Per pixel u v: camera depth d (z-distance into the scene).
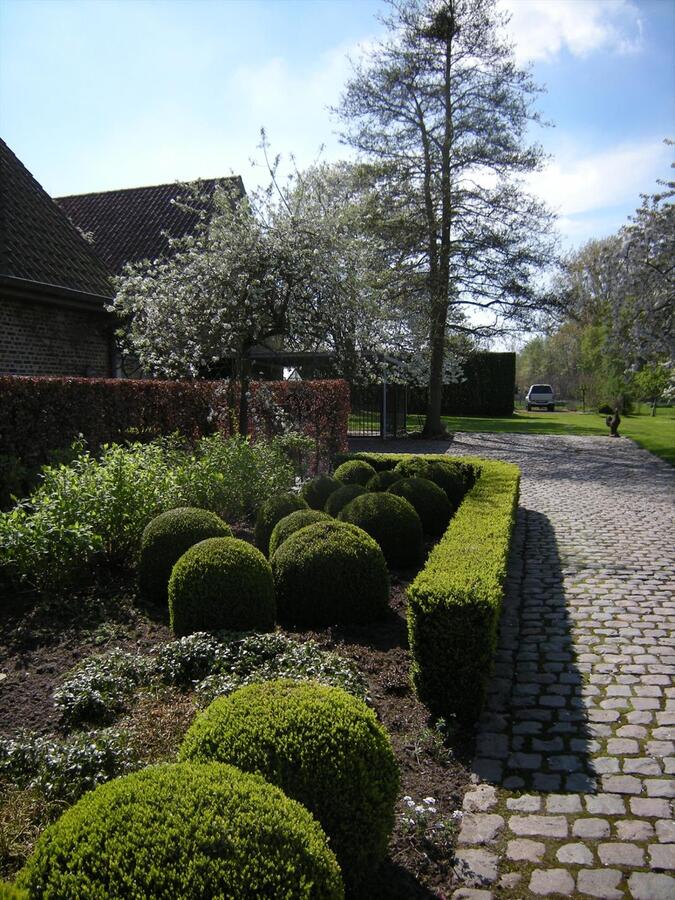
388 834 2.40
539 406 44.00
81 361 12.70
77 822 1.71
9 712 3.41
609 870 2.50
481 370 36.47
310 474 11.34
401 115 19.53
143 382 9.45
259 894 1.60
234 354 9.17
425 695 3.71
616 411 23.48
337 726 2.33
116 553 5.74
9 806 2.62
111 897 1.53
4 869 2.29
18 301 11.20
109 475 5.80
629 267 16.59
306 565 4.83
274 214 9.19
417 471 9.22
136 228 18.23
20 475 6.81
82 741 2.93
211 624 4.28
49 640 4.33
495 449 19.22
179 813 1.73
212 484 6.75
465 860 2.56
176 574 4.41
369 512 6.35
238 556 4.44
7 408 7.31
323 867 1.74
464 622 3.59
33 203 13.51
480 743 3.46
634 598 5.84
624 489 12.07
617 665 4.44
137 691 3.53
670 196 16.20
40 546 4.85
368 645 4.50
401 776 3.09
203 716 2.45
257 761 2.22
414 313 19.55
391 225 19.33
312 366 14.84
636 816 2.83
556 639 4.92
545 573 6.64
